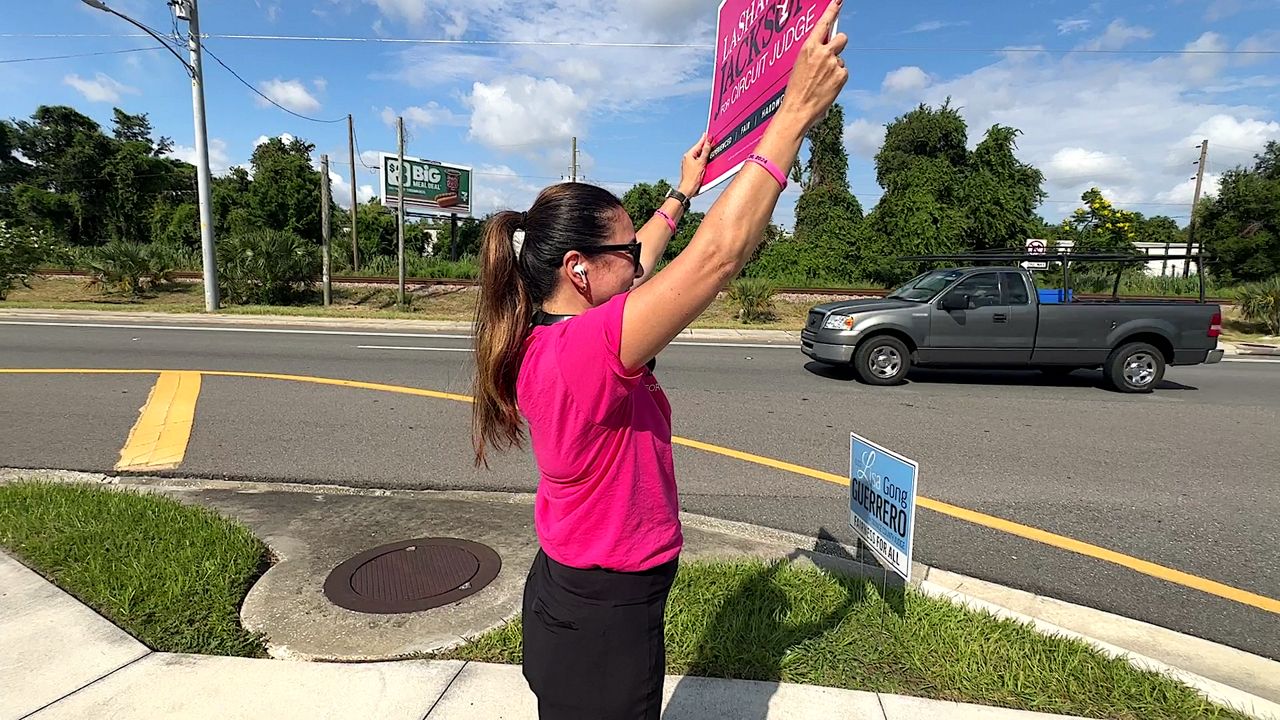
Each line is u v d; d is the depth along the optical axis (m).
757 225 1.13
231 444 5.70
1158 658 2.90
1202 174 33.06
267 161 39.25
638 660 1.36
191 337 12.04
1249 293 17.39
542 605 1.38
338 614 3.00
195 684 2.51
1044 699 2.45
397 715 2.37
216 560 3.34
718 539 3.90
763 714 2.37
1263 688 2.69
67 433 5.88
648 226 1.97
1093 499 4.80
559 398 1.20
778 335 14.60
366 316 16.05
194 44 15.13
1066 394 8.82
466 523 4.06
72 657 2.65
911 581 3.36
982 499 4.78
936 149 23.80
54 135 43.75
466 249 37.44
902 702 2.43
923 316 9.04
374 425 6.34
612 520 1.29
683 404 7.64
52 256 20.23
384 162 31.00
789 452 5.82
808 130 1.18
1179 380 10.32
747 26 1.65
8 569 3.27
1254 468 5.55
